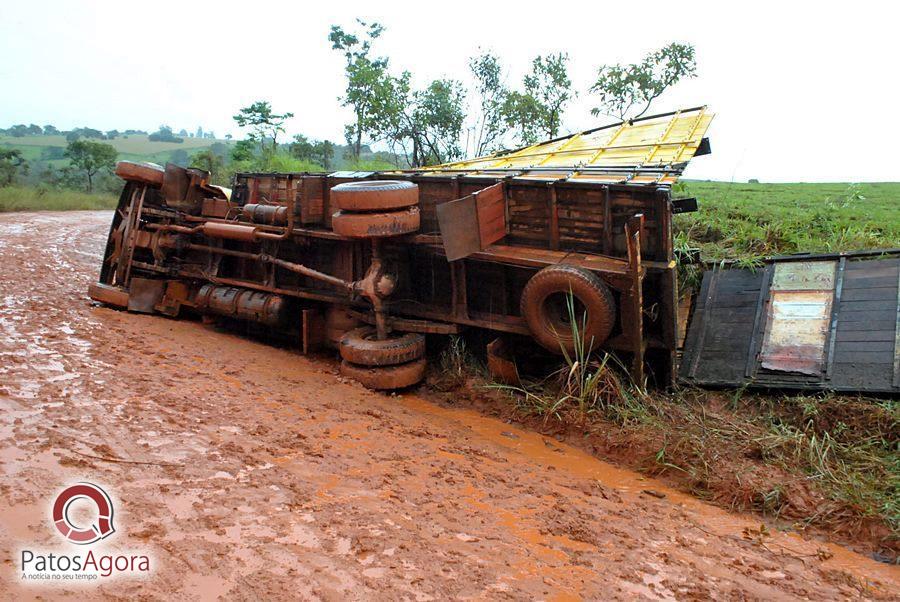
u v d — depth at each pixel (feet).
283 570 11.32
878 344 21.75
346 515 13.62
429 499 15.25
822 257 25.57
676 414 21.65
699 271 27.71
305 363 28.22
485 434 21.90
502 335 26.35
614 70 46.75
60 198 91.97
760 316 24.45
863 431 19.97
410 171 29.63
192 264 33.68
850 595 13.39
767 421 21.34
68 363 21.59
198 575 10.91
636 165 25.84
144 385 20.35
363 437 19.08
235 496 13.80
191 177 33.53
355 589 10.97
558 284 21.94
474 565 12.33
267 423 18.76
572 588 12.02
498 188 24.00
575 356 22.91
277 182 31.65
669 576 13.07
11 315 27.81
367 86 58.90
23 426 15.96
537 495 16.65
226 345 29.04
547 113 53.42
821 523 16.81
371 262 27.07
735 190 44.37
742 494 17.85
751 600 12.52
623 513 16.34
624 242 22.71
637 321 21.18
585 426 21.74
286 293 30.01
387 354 25.14
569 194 23.36
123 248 34.09
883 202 37.91
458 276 26.14
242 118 76.07
